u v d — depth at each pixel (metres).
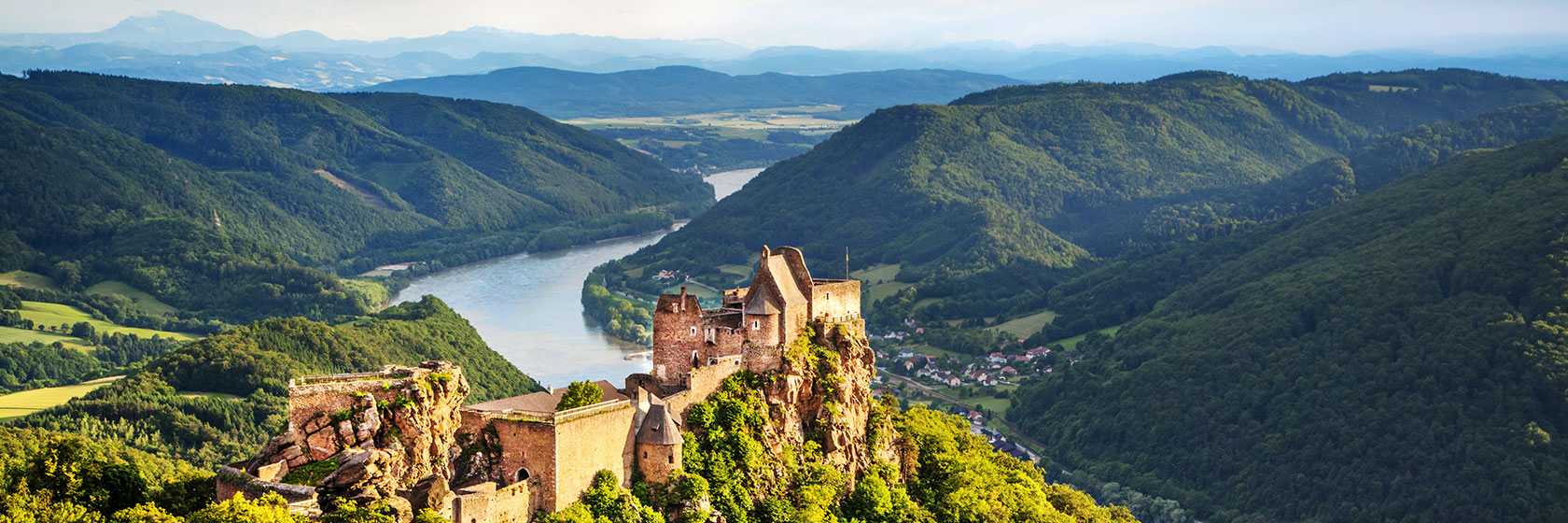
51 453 151.25
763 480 173.25
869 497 186.12
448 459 150.75
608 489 153.75
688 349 184.38
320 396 143.88
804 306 193.50
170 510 145.75
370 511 130.62
